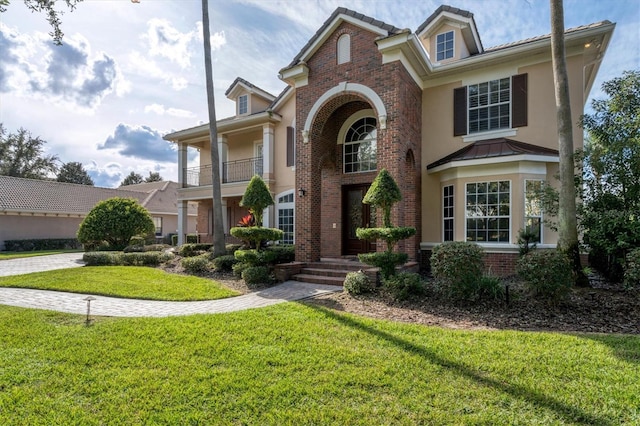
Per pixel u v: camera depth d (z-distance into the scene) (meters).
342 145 13.80
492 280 6.84
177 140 19.59
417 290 7.43
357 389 3.55
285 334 5.17
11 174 41.38
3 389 3.67
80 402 3.40
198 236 20.34
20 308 7.00
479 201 10.59
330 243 13.73
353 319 5.92
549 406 3.18
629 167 7.10
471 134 11.77
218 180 13.40
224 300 7.92
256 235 10.00
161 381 3.76
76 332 5.43
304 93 11.78
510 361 4.10
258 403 3.31
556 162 10.06
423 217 12.30
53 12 9.04
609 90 7.74
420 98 12.46
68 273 11.44
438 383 3.63
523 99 11.04
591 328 5.47
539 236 9.96
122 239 18.70
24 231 25.81
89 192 31.56
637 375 3.69
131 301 7.82
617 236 6.95
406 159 11.69
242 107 19.25
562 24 7.58
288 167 16.20
